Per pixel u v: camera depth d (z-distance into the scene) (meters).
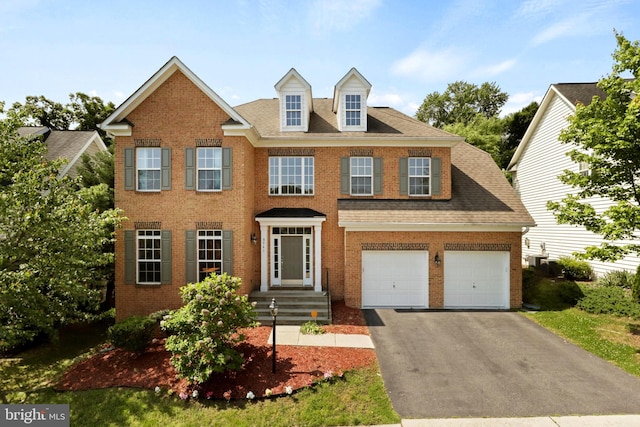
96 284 13.77
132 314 12.77
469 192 15.00
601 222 10.62
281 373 8.16
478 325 11.57
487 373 8.29
